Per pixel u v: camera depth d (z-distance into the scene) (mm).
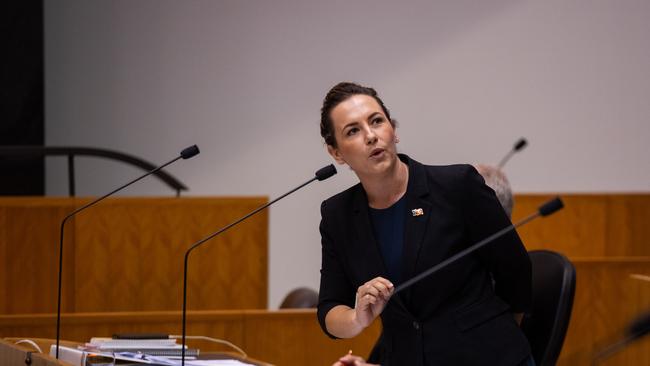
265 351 11398
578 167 23297
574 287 8414
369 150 7492
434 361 7520
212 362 7359
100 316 11180
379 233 7816
